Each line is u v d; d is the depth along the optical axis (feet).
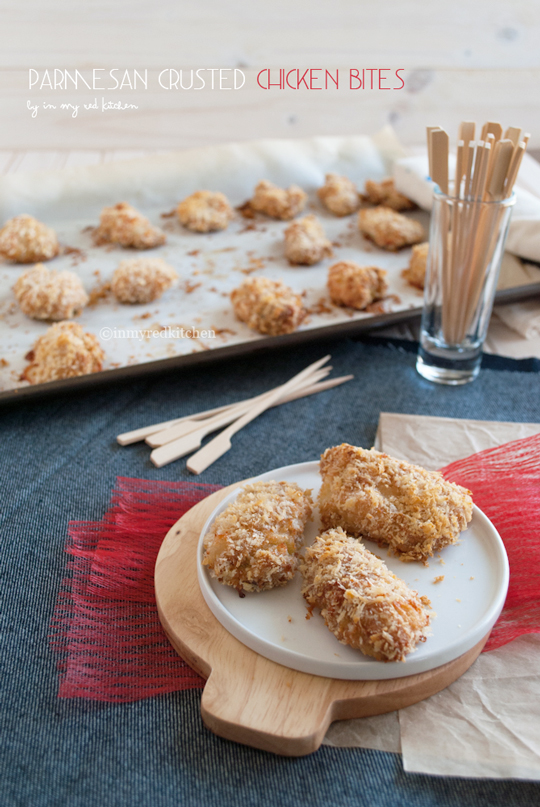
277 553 1.49
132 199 2.83
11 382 2.05
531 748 1.37
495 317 2.37
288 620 1.46
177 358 2.05
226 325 2.26
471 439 1.87
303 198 2.80
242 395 2.05
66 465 1.83
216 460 1.85
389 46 3.83
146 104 3.84
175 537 1.61
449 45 3.85
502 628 1.51
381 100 4.00
